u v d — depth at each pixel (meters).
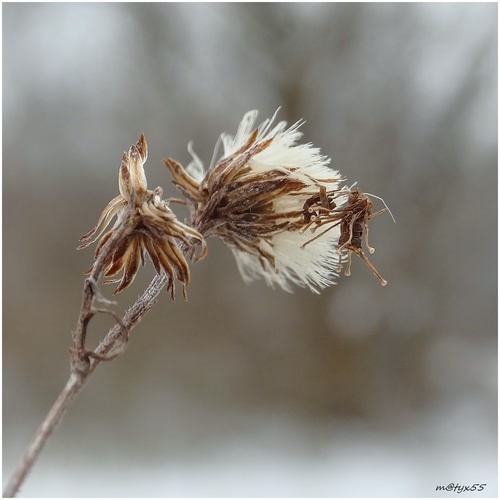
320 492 0.68
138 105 0.97
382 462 0.77
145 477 0.71
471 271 0.95
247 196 0.28
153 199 0.27
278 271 0.28
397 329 0.93
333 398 0.92
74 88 0.99
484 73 0.90
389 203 0.92
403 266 0.93
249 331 0.96
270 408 0.93
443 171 0.92
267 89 0.93
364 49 0.92
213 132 0.94
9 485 0.26
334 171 0.28
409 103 0.93
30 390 0.91
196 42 0.95
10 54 0.98
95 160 0.99
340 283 0.94
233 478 0.72
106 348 0.27
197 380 0.93
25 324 0.95
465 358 0.95
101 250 0.27
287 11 0.90
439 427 0.88
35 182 1.00
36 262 0.98
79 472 0.71
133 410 0.88
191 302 0.96
